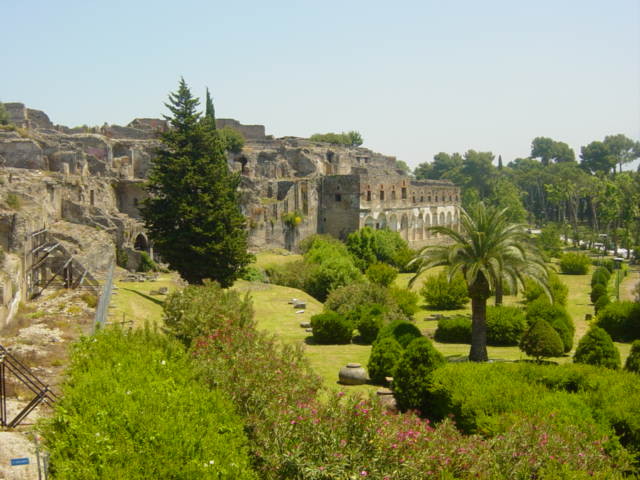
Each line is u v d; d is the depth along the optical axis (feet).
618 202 376.27
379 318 128.88
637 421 57.41
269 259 247.50
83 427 41.22
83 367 56.29
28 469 42.39
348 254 253.65
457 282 183.93
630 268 320.50
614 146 645.51
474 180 600.39
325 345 126.31
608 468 46.29
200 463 39.24
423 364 75.15
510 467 44.32
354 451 42.27
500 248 111.34
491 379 69.67
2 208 133.18
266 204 275.18
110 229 201.67
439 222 392.68
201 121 166.40
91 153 265.95
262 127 390.42
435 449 42.93
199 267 155.74
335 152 403.13
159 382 51.49
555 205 562.25
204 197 154.10
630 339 140.15
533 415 58.49
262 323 148.25
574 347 132.26
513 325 131.75
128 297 134.51
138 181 248.52
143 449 39.14
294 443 44.16
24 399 60.59
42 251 141.90
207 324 81.82
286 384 56.70
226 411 48.88
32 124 295.28
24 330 91.09
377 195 317.42
